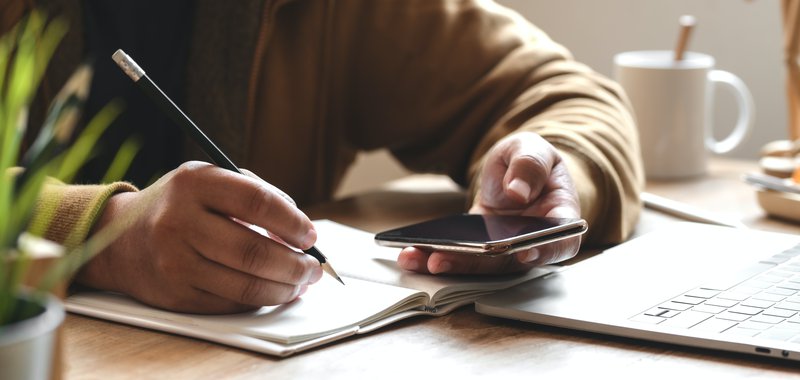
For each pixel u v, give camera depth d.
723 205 1.17
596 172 0.94
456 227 0.78
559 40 2.03
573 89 1.13
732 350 0.61
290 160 1.31
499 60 1.24
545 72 1.19
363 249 0.84
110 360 0.60
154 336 0.65
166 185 0.69
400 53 1.29
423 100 1.27
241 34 1.23
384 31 1.29
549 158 0.85
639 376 0.59
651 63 1.38
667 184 1.30
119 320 0.67
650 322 0.65
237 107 1.25
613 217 0.94
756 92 1.88
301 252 0.69
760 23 1.85
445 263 0.74
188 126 0.69
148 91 0.68
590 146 0.97
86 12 1.28
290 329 0.63
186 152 1.28
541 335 0.66
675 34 1.93
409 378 0.58
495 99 1.20
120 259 0.70
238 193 0.66
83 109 1.27
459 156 1.24
